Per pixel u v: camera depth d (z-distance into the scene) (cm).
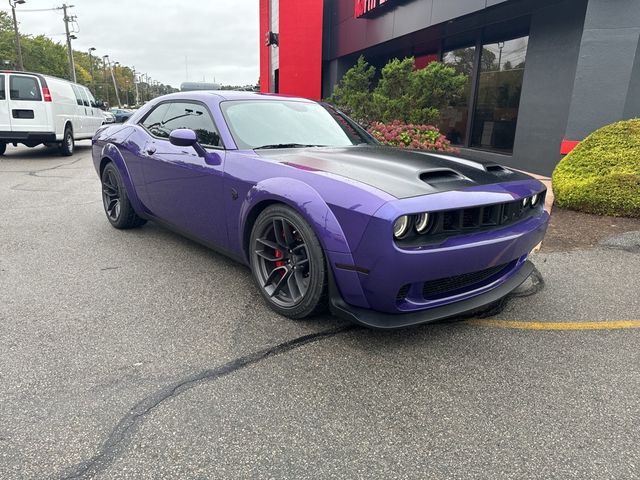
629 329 305
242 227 325
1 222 551
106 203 529
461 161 324
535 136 968
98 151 521
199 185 362
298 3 1802
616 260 439
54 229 523
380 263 240
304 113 406
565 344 285
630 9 700
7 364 253
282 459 190
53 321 304
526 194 294
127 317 311
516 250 286
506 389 239
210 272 396
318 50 1850
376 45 1478
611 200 585
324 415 217
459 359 267
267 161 312
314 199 266
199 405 222
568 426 212
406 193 248
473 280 286
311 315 298
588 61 741
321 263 272
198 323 304
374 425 211
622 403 229
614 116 736
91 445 195
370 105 1096
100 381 239
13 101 1123
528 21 1001
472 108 1215
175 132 342
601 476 183
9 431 202
